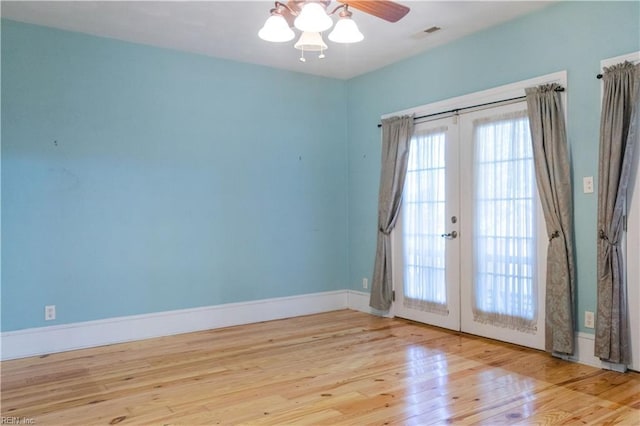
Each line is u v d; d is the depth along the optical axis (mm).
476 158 4152
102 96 4094
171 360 3613
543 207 3574
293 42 4270
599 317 3240
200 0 3402
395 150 4855
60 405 2766
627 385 2971
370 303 5184
